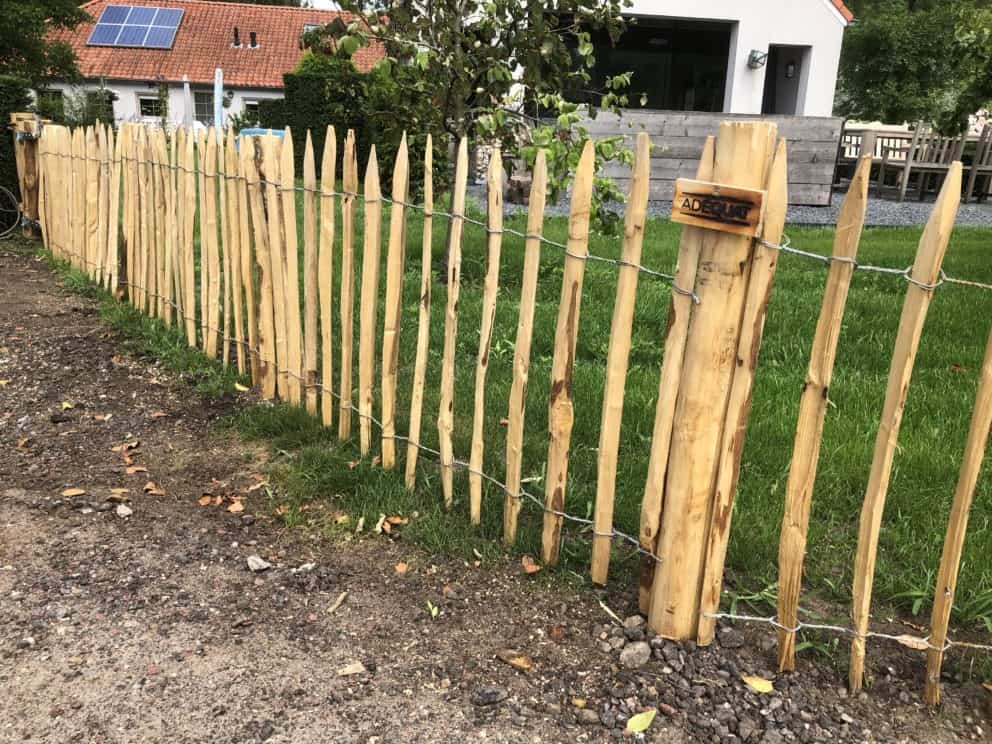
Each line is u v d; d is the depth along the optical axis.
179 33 32.09
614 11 6.47
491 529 3.12
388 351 3.36
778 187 2.05
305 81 15.59
